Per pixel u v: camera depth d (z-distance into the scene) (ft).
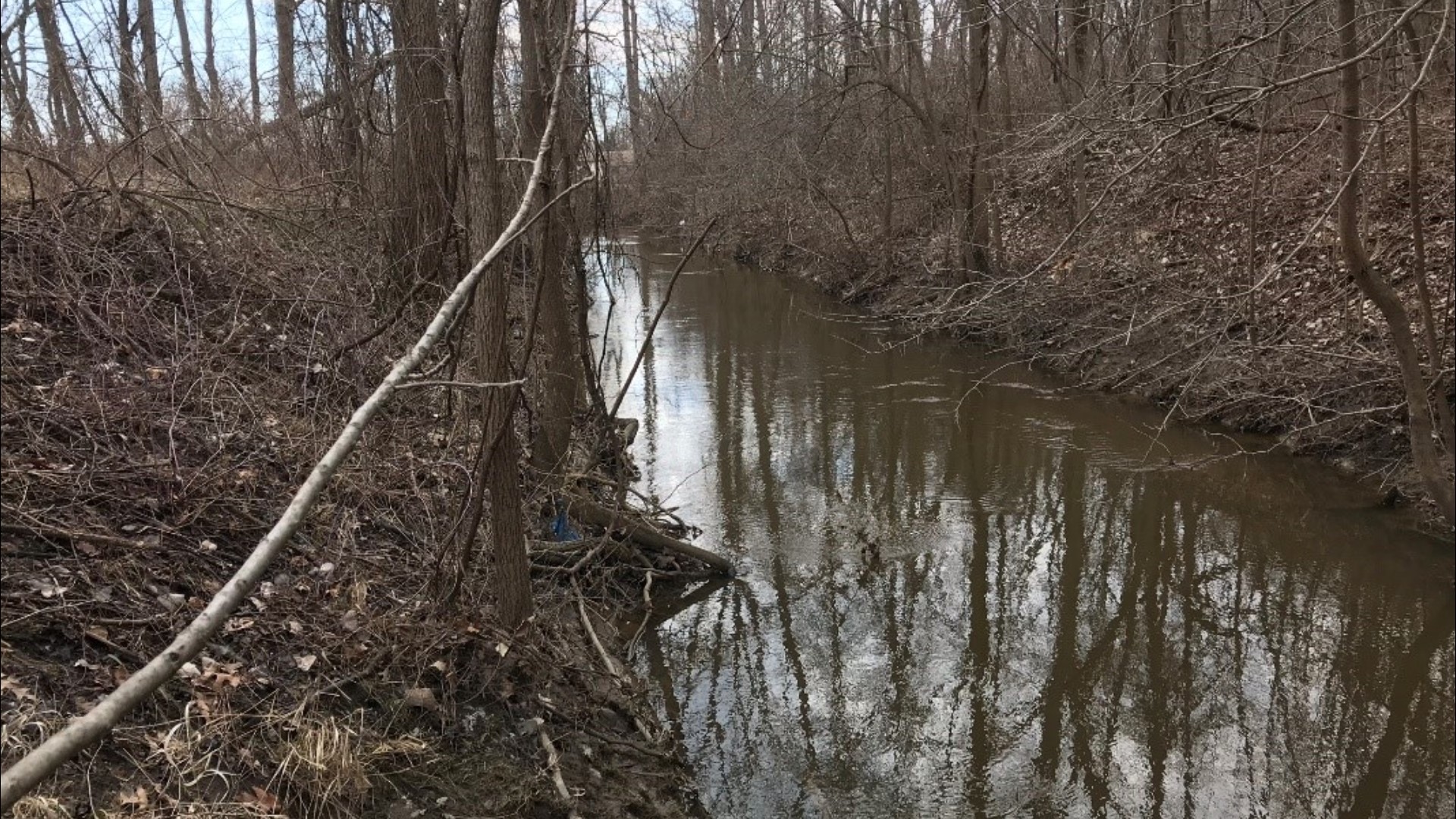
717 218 22.16
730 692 20.48
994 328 47.47
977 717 19.85
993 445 36.01
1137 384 39.37
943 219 60.03
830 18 64.28
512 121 23.00
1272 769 18.19
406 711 14.43
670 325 60.95
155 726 12.03
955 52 60.49
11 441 15.83
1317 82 31.07
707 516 29.86
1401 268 33.83
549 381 24.77
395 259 30.35
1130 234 43.45
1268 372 33.86
